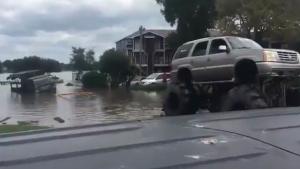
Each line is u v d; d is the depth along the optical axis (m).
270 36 44.06
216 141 2.20
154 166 1.85
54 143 2.13
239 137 2.28
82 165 1.83
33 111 26.17
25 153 1.97
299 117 2.77
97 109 26.52
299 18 42.19
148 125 2.59
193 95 14.63
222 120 2.70
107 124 2.64
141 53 72.56
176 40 47.84
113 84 62.69
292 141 2.25
